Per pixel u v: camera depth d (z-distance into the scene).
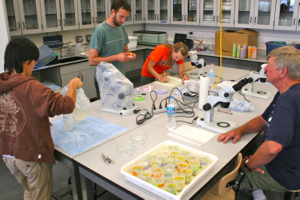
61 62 4.11
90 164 1.37
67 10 4.03
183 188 1.16
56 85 3.82
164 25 5.56
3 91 1.33
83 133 1.71
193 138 1.62
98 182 1.36
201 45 5.09
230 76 3.10
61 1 3.86
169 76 3.02
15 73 1.35
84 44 4.75
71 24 4.13
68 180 2.28
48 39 4.16
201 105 2.07
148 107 2.15
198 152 1.42
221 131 1.69
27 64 1.36
